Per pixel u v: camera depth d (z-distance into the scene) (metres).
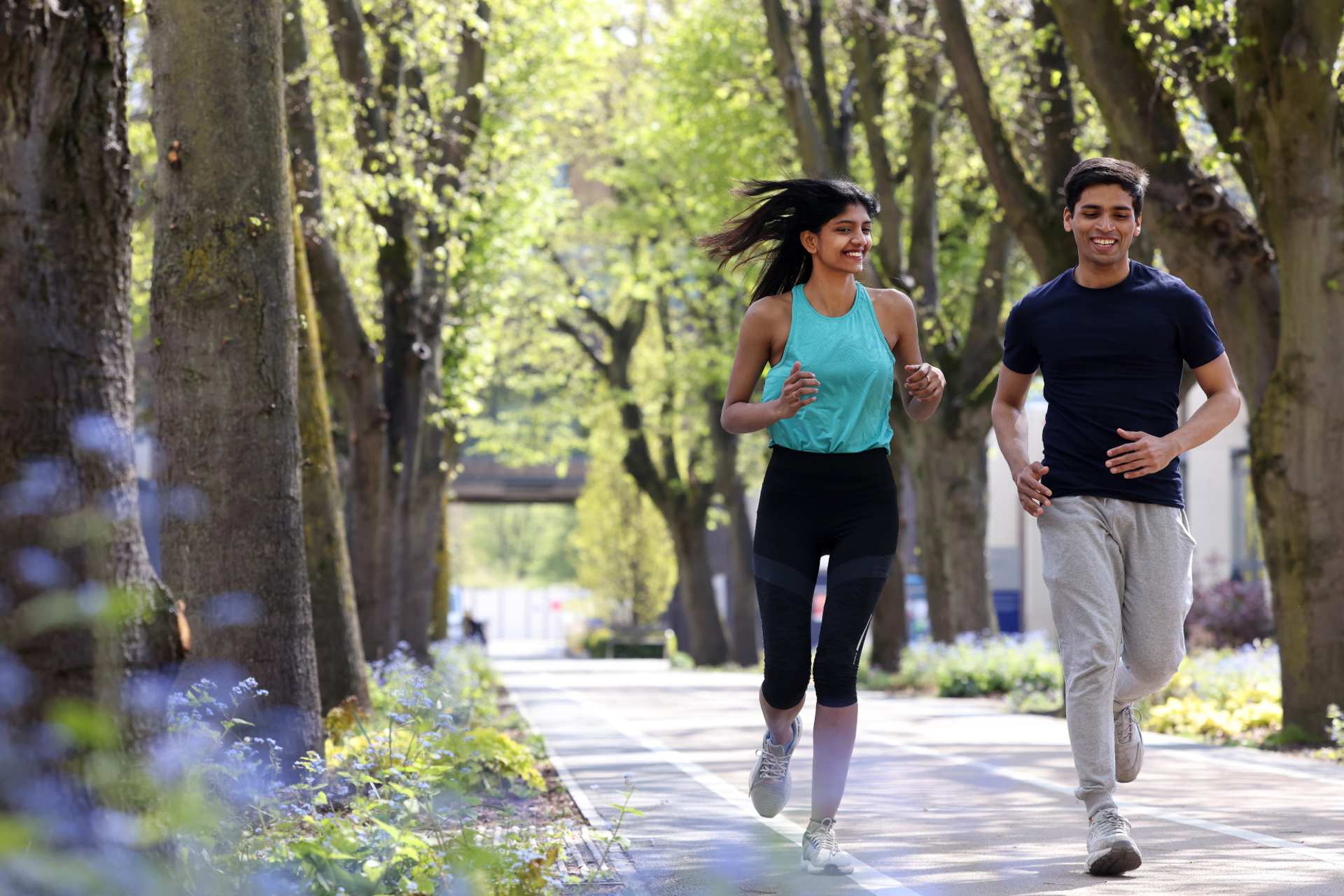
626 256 50.47
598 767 12.71
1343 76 15.51
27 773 3.83
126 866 2.84
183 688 9.73
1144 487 7.00
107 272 4.56
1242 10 15.02
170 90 9.97
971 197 35.00
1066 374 7.15
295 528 10.12
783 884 6.64
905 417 33.97
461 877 5.15
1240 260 16.11
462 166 26.84
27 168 4.44
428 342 25.02
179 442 9.95
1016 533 58.34
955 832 8.50
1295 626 14.92
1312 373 14.87
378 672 17.94
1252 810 9.46
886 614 37.31
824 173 28.69
